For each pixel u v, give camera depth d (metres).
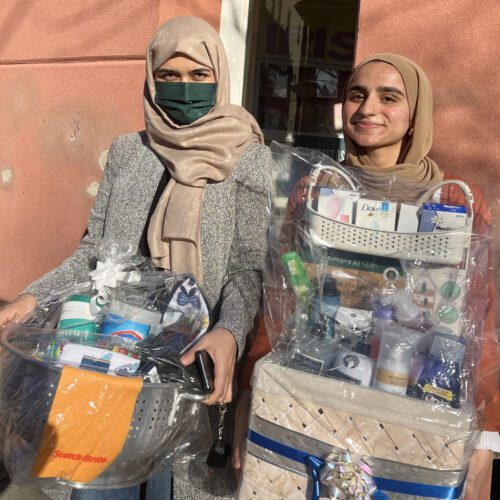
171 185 1.97
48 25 4.43
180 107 2.01
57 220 4.54
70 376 1.38
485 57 2.74
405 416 1.31
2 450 1.49
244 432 1.63
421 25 2.89
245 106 4.07
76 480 1.42
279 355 1.51
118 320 1.67
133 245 2.02
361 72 1.93
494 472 2.73
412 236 1.44
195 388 1.56
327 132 4.06
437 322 1.42
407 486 1.31
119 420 1.39
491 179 2.75
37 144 4.60
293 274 1.54
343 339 1.46
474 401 1.45
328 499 1.34
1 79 4.81
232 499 1.86
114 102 4.08
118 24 4.00
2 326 1.77
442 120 2.86
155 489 1.87
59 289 1.88
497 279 1.56
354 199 1.54
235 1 3.81
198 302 1.75
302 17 4.07
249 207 1.90
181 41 2.00
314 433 1.38
